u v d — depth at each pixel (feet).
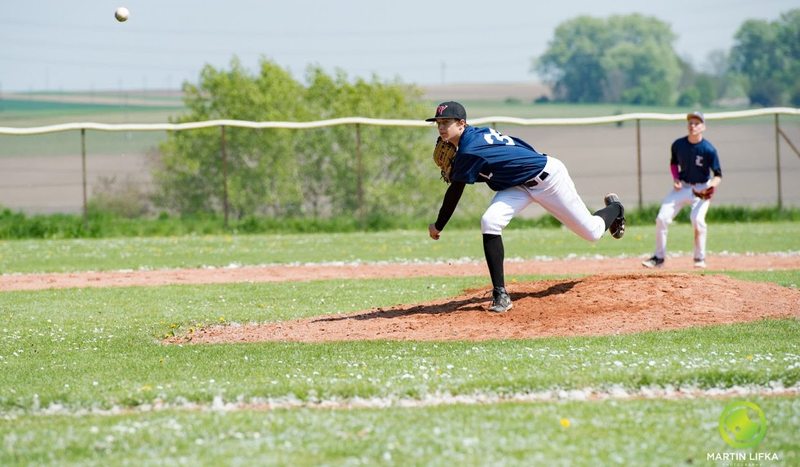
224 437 66.85
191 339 111.24
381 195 321.32
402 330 109.50
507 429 67.72
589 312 112.78
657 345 97.25
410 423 69.46
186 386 83.51
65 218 291.99
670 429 67.77
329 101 362.74
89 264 200.34
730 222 297.12
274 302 139.54
